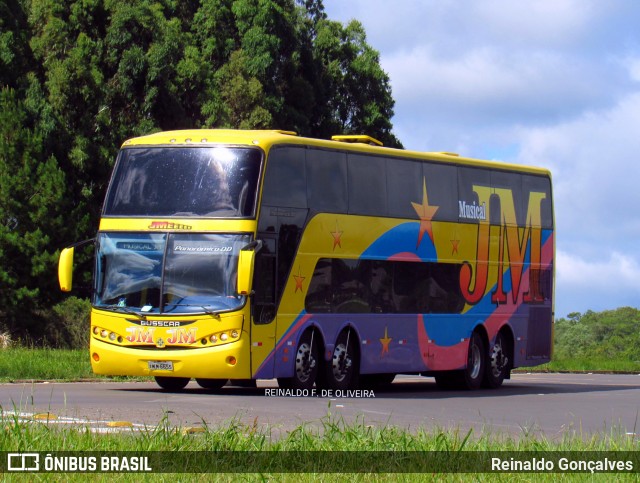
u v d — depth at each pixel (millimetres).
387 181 23484
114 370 20234
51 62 46312
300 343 21125
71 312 41875
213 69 57656
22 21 48094
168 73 48156
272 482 9305
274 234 20422
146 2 48625
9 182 41500
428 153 24875
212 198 20172
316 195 21531
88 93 45500
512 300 27312
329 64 67750
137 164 20812
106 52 47531
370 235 22875
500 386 27359
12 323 40844
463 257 25625
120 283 20375
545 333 28500
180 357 19781
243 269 19359
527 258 27812
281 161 20750
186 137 20703
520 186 27672
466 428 15422
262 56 56906
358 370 22578
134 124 47438
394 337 23500
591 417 18594
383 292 23219
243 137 20500
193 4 60594
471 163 26062
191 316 19797
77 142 45000
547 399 23062
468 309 25797
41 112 44781
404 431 12289
